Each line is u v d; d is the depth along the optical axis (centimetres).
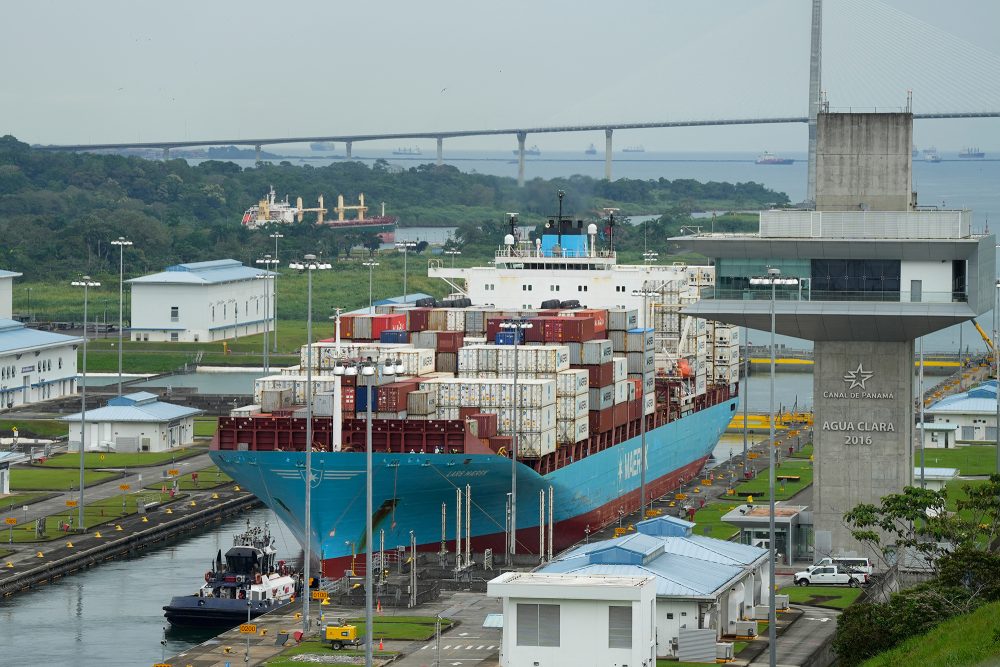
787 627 19088
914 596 17400
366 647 16525
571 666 16100
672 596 17588
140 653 19862
